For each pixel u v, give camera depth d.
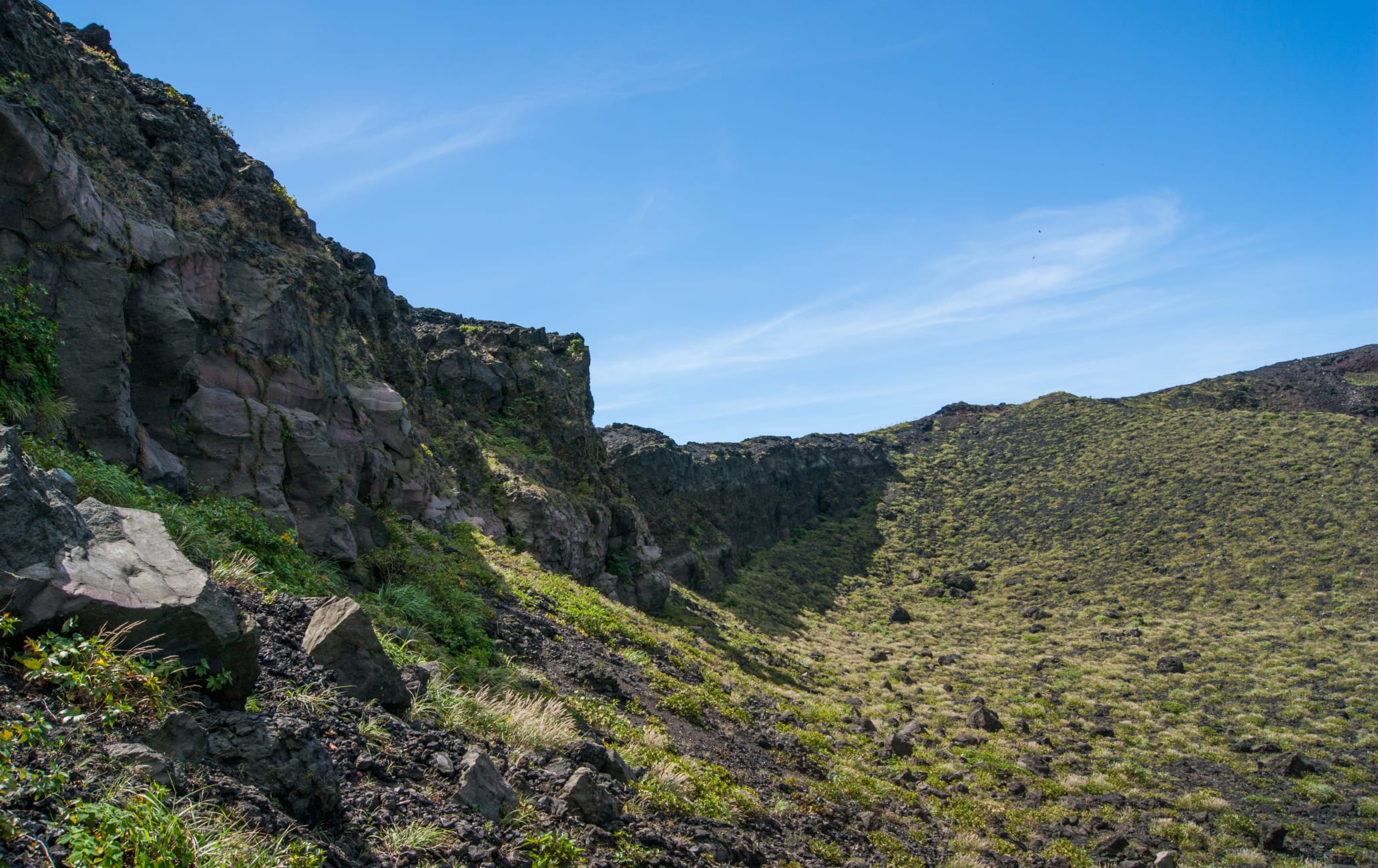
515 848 6.76
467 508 27.64
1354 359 107.19
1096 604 57.56
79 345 11.08
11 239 10.47
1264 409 96.75
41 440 9.61
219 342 14.50
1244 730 33.00
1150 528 69.06
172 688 5.82
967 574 69.25
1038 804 24.02
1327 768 28.92
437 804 6.80
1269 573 56.06
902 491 91.25
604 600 28.59
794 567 67.81
